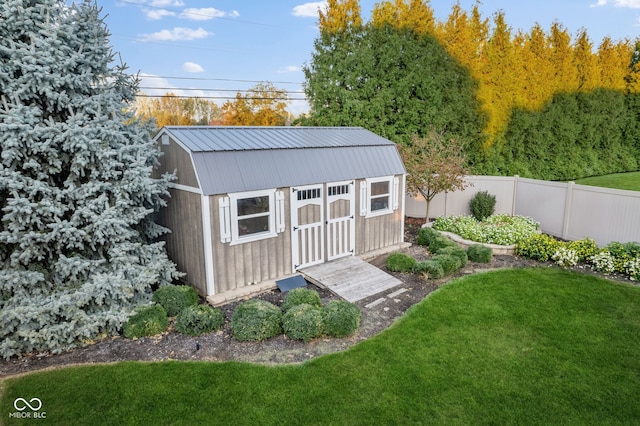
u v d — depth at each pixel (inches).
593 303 284.4
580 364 209.5
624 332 243.1
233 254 302.8
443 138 566.6
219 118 1448.1
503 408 175.5
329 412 173.3
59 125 238.5
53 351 220.7
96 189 249.6
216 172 289.4
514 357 216.4
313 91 682.2
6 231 225.9
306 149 352.5
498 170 687.1
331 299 297.0
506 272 348.5
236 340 234.7
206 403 179.6
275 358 215.9
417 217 591.5
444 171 479.5
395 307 283.3
